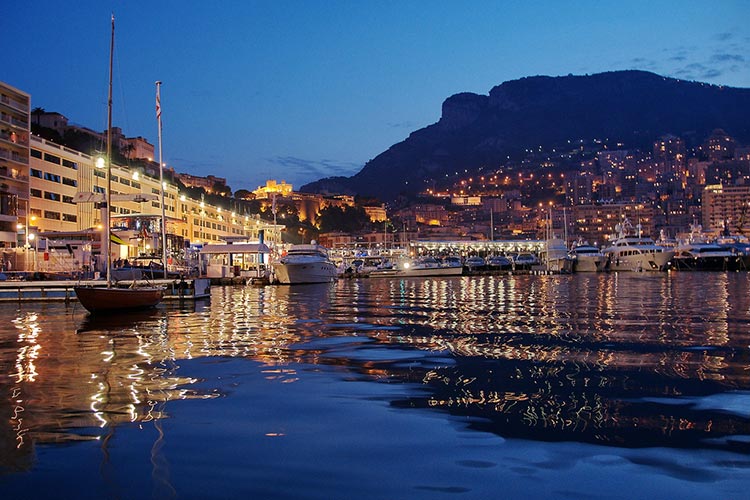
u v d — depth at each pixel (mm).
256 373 16578
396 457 9758
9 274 56594
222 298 53750
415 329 27312
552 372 16547
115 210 105625
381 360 18656
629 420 11734
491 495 8344
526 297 51844
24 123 85062
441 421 11727
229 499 8266
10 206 79812
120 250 70938
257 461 9609
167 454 9930
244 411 12500
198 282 48969
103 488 8625
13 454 9969
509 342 22656
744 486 8578
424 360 18625
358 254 170375
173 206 126688
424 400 13398
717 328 26688
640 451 9969
